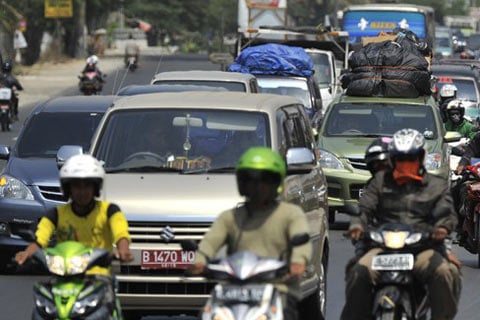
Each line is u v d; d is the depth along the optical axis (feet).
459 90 230.68
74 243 62.95
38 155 115.75
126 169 84.33
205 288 78.74
